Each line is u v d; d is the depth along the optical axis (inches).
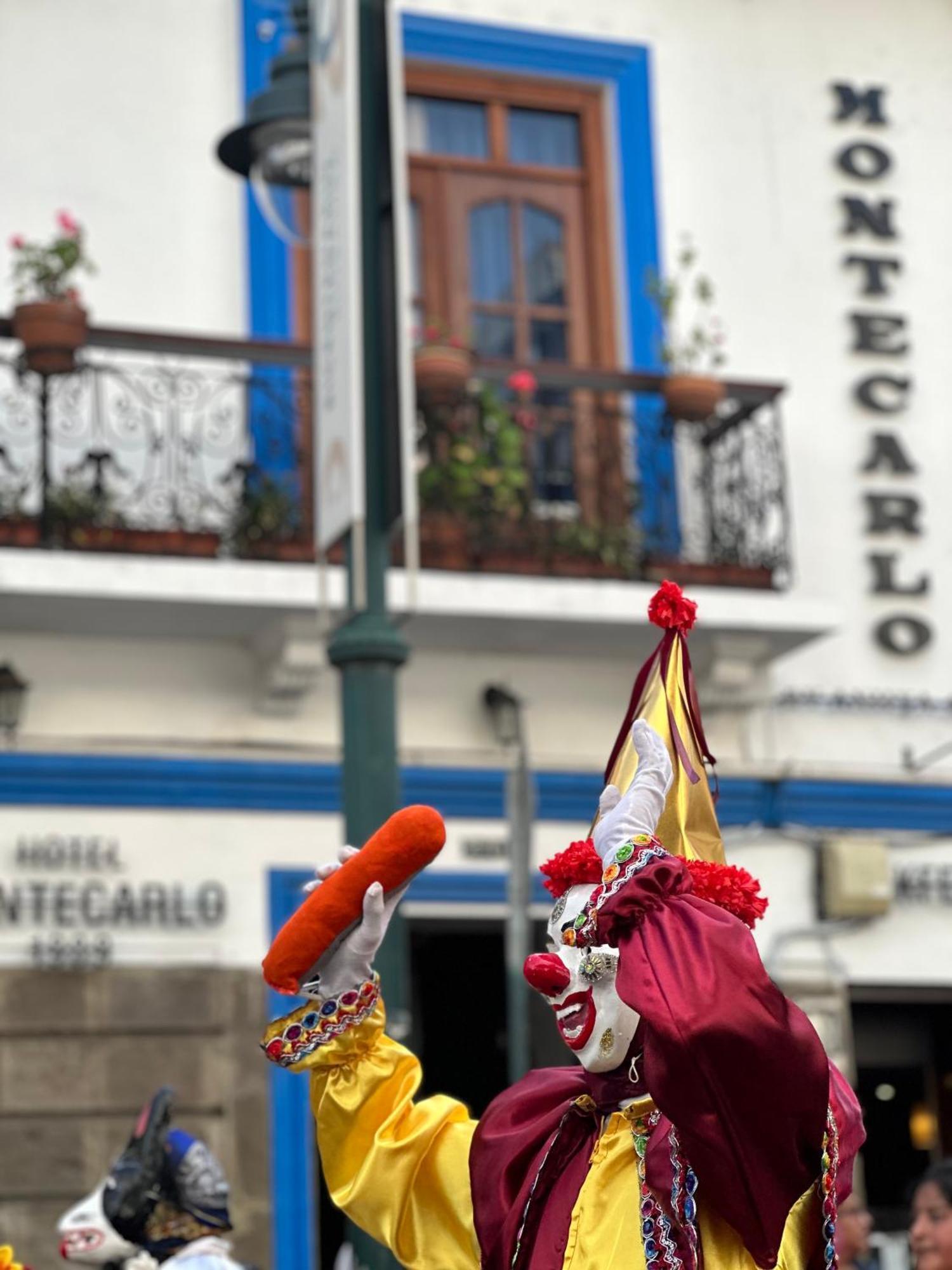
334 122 304.2
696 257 474.0
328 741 421.4
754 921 118.3
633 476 450.3
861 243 483.2
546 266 472.4
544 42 474.0
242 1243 390.3
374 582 283.6
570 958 117.1
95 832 401.1
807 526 463.5
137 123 443.8
